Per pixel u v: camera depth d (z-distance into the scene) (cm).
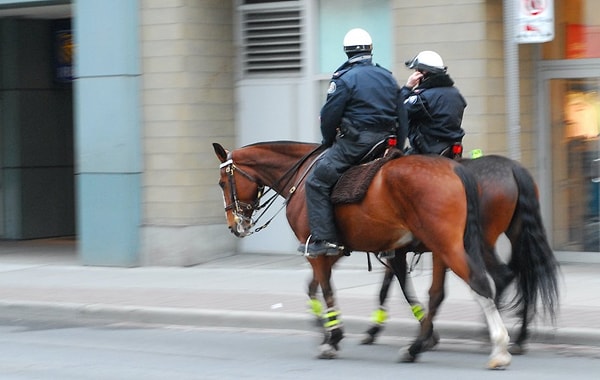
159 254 1939
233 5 1995
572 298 1448
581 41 1748
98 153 1984
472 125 1673
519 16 1298
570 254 1775
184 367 1170
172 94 1919
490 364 1112
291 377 1106
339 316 1216
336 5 1891
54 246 2362
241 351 1269
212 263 1941
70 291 1698
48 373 1148
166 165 1930
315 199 1172
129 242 1961
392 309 1422
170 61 1919
